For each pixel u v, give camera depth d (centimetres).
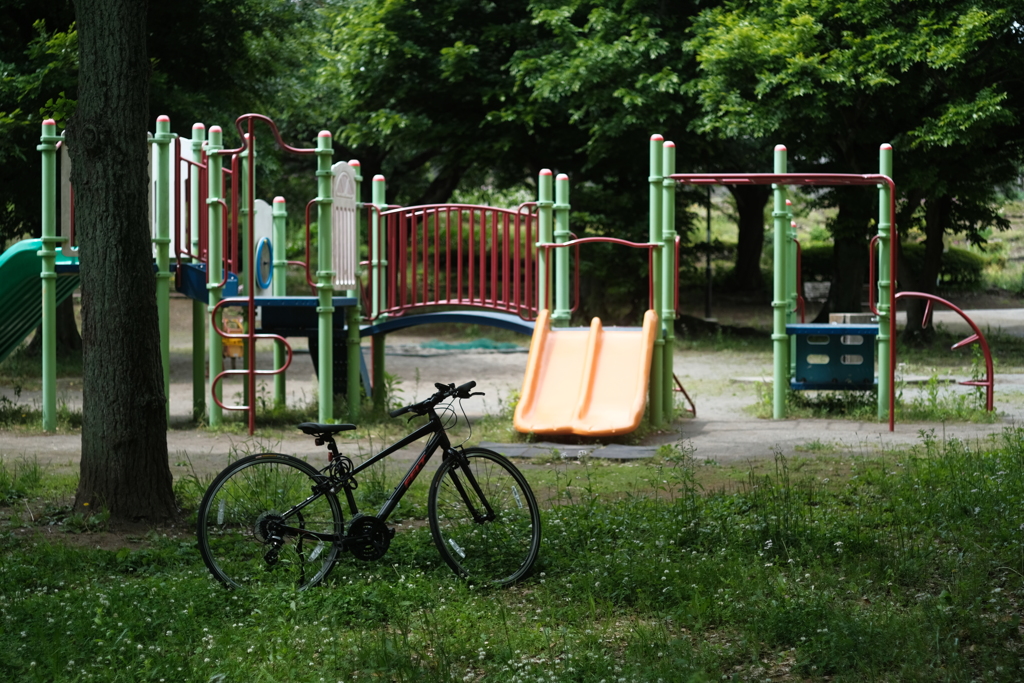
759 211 3984
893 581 563
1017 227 5256
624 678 419
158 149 1191
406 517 743
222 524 586
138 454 715
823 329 1312
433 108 2769
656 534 659
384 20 2591
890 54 1966
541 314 1252
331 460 582
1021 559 585
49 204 1201
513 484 602
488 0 2605
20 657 443
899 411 1298
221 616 511
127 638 469
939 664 439
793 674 441
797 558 600
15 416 1288
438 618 508
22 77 1741
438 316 1332
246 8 2097
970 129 1964
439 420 599
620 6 2427
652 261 1266
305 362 2234
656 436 1155
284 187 3609
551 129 2686
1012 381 1683
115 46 696
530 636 481
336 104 2914
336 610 514
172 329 3042
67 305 2286
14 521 711
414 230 1349
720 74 2184
